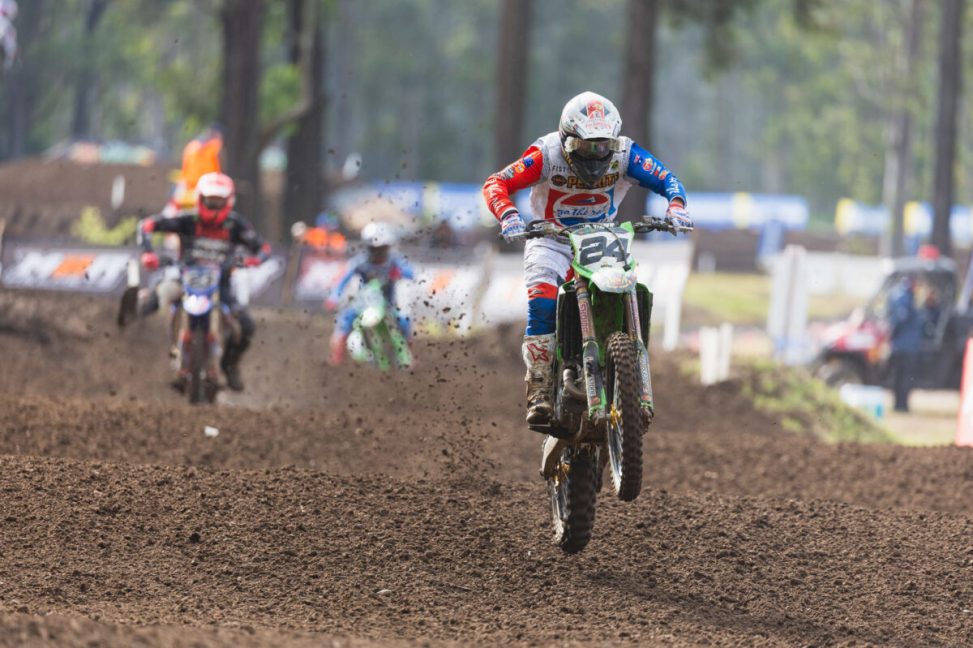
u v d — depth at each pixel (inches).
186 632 832.3
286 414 1815.9
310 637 861.8
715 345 2844.5
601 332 1010.7
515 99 5472.4
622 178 1099.9
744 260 7568.9
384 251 2583.7
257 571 1039.6
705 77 5561.0
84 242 3080.7
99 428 1611.7
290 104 5428.2
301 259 3206.2
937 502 1549.0
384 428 1792.6
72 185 5944.9
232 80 4466.0
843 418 2728.8
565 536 1077.1
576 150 1035.9
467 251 3356.3
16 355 2568.9
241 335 1948.8
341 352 2659.9
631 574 1093.8
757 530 1219.9
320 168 5565.9
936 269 3484.3
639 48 5044.3
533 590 1043.3
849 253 7795.3
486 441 1791.3
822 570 1125.7
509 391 2554.1
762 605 1035.9
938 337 3334.2
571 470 1067.3
